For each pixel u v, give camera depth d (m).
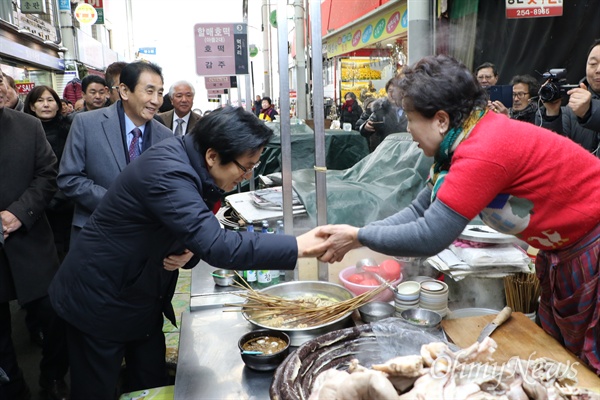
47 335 2.27
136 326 1.57
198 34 2.99
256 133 1.28
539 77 3.56
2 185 2.12
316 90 1.80
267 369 1.33
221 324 1.65
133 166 1.36
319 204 1.86
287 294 1.74
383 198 1.93
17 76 8.26
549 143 1.13
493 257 1.61
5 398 2.25
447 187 1.10
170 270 1.58
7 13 7.70
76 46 11.59
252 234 1.28
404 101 1.18
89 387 1.60
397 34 5.24
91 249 1.46
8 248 2.11
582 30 3.33
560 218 1.16
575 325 1.24
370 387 0.76
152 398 1.47
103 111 2.13
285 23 1.89
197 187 1.32
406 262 1.87
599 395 0.94
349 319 1.54
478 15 3.81
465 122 1.13
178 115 3.78
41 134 2.24
